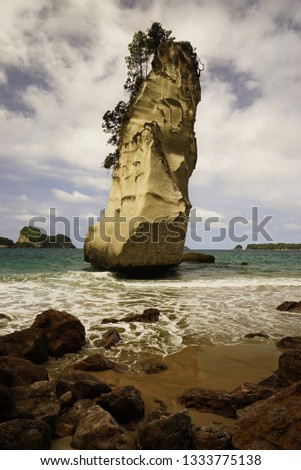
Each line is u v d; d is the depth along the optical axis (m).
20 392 4.00
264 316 9.66
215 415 4.09
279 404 3.43
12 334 6.11
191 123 23.64
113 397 3.97
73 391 4.26
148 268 20.06
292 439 3.10
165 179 20.66
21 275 18.00
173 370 5.63
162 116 22.12
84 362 5.61
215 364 5.94
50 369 5.72
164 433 3.30
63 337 6.52
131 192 21.28
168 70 23.39
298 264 33.59
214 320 9.10
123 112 24.28
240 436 3.33
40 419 3.55
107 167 25.55
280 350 6.77
